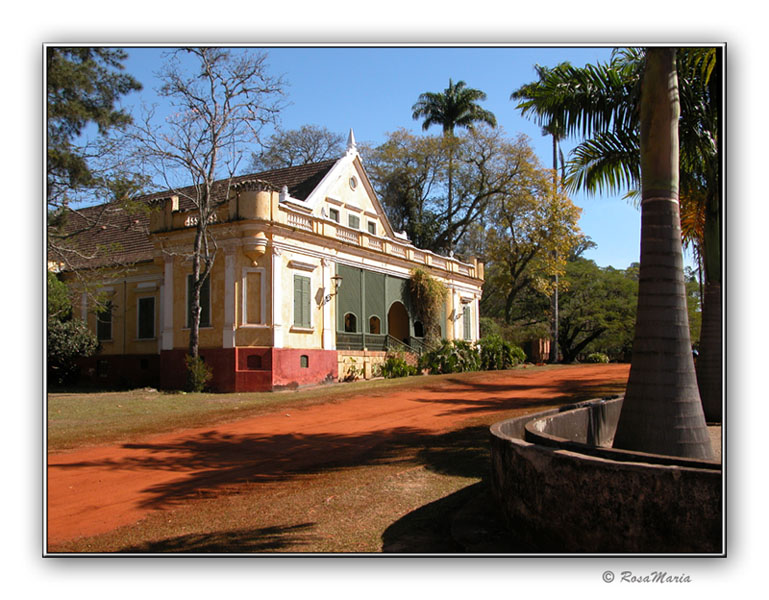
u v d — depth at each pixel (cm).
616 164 1140
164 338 2239
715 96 1041
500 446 584
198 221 2069
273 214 2116
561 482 480
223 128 2048
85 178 1955
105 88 2053
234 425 1321
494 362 3138
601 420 935
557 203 4212
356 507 695
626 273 5409
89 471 916
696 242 1386
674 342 654
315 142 5116
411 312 3092
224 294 2111
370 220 3002
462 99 4634
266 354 2075
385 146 4884
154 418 1409
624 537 441
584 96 1077
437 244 4928
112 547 588
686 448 630
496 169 4522
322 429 1276
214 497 774
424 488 772
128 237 2859
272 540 588
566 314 4744
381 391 1922
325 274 2409
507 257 4538
